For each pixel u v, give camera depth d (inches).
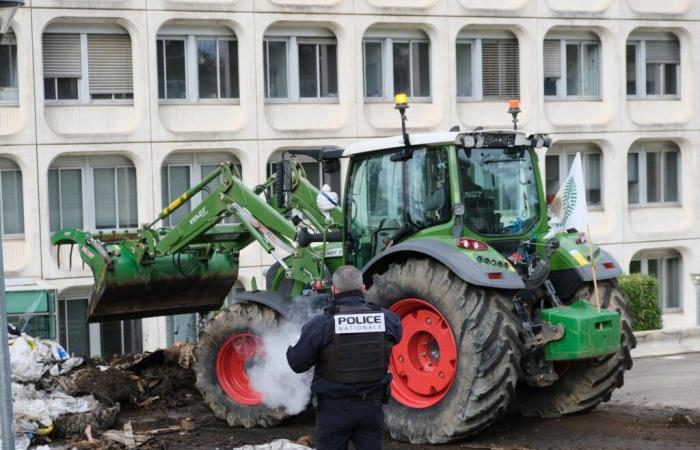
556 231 394.9
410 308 376.5
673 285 1304.1
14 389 427.2
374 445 281.9
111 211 1035.9
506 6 1166.3
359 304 282.8
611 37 1223.5
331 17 1079.6
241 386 422.0
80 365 499.8
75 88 1010.1
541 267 377.7
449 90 1133.1
